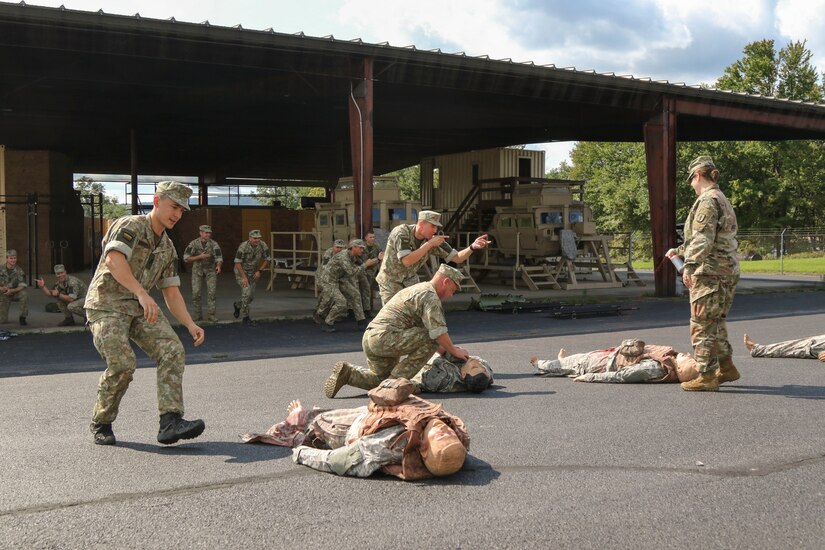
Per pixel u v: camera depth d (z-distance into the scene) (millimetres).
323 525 3783
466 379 7102
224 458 5000
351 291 13125
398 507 4027
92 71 16484
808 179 55000
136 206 26875
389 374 7117
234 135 28906
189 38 13430
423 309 6840
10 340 11648
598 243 23797
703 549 3486
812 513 3943
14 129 26703
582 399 6805
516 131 27266
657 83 18453
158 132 27969
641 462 4840
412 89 19203
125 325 5277
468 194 28938
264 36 13750
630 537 3615
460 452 4395
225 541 3592
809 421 5941
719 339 7098
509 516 3887
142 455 5086
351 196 19734
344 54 14938
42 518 3906
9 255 13445
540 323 13984
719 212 7016
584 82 17500
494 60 15906
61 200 27547
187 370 8852
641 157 62312
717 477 4535
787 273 31016
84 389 7680
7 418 6273
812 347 9000
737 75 61312
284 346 11023
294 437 5270
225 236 31141
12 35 12523
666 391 7176
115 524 3820
